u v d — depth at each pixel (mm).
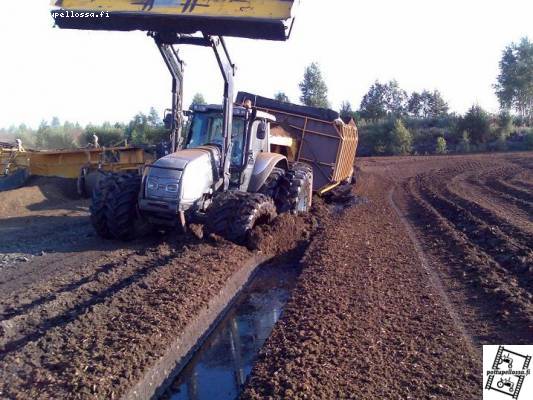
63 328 6441
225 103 10914
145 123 46906
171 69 11242
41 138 58062
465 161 36938
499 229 12406
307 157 16906
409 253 10578
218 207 10602
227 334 7352
